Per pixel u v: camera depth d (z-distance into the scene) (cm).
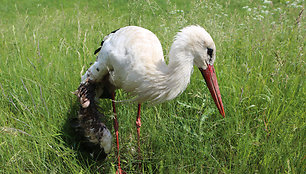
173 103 346
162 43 417
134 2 428
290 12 532
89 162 308
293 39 439
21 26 574
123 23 518
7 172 258
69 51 447
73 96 357
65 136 319
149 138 315
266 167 251
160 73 262
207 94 337
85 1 1043
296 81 332
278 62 340
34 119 311
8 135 285
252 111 319
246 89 329
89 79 311
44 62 413
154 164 294
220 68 385
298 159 253
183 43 256
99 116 306
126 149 318
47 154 276
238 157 268
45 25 582
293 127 280
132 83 274
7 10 1016
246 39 459
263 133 290
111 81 304
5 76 387
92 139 295
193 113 339
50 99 346
